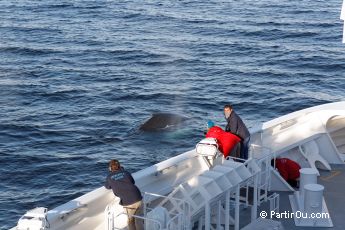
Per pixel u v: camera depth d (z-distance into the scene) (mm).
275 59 67438
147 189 15266
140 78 60000
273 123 19406
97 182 34750
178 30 84438
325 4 105000
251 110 49562
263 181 17297
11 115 47688
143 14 96688
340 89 56125
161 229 12805
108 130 44375
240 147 16750
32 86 56500
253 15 94500
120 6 104562
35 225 11805
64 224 13508
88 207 14023
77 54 70500
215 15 95000
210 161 16625
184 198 13680
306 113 20172
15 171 36250
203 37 79750
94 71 62562
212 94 53875
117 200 14375
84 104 51094
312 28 83875
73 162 37906
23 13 97688
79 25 88125
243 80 58625
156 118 46469
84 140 42219
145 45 75312
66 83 57719
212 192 13914
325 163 19078
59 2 108312
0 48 73375
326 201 17000
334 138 20641
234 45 74750
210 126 17250
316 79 59281
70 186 34188
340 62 65625
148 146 41719
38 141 41750
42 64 65625
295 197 16719
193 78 59688
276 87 56219
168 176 16016
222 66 64500
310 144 19234
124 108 49938
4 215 30344
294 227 15414
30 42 76688
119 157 39438
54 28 85625
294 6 102688
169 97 53094
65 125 45375
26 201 32125
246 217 15922
